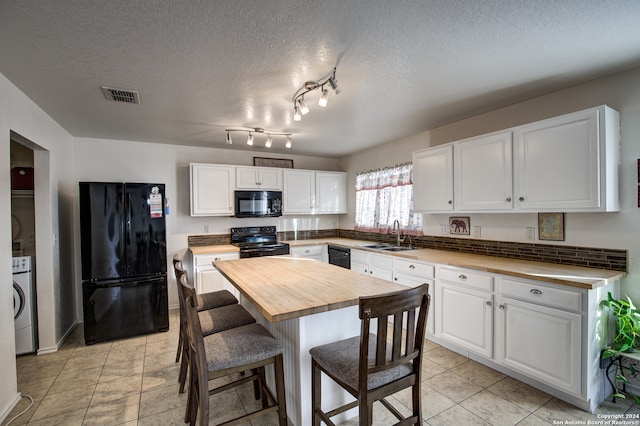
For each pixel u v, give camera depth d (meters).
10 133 2.24
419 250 3.52
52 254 2.95
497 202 2.62
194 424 1.78
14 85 2.21
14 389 2.09
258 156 4.88
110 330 3.17
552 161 2.25
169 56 1.86
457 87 2.41
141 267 3.31
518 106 2.74
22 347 2.83
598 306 1.96
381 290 1.80
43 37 1.63
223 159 4.60
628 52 1.88
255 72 2.10
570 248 2.42
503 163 2.57
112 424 1.90
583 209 2.10
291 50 1.83
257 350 1.61
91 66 1.97
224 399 2.16
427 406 2.01
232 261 2.84
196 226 4.43
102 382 2.38
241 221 4.74
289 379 1.87
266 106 2.76
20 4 1.36
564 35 1.70
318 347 1.65
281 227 5.07
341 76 2.19
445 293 2.75
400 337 1.36
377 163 4.56
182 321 2.03
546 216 2.57
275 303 1.55
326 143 4.32
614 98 2.18
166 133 3.64
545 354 2.05
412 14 1.50
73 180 3.70
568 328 1.94
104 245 3.17
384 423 1.87
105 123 3.19
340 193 5.22
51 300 2.93
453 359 2.63
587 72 2.16
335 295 1.70
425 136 3.70
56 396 2.20
